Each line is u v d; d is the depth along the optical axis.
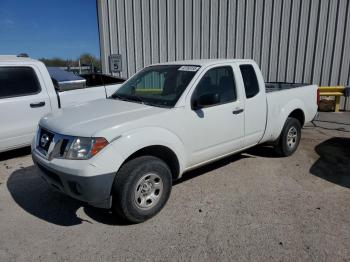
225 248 2.82
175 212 3.46
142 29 9.95
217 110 3.90
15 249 2.85
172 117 3.43
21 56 6.06
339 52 9.51
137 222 3.25
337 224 3.19
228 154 4.29
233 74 4.20
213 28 9.72
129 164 3.08
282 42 9.62
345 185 4.15
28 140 5.22
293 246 2.83
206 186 4.13
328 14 9.27
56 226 3.24
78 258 2.72
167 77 4.06
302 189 4.04
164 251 2.79
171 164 3.63
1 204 3.72
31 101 5.14
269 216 3.35
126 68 10.30
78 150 2.92
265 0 9.36
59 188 3.14
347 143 6.16
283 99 5.00
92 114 3.41
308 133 7.03
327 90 9.48
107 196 2.96
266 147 5.86
